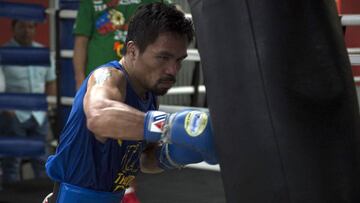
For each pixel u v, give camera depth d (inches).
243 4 49.3
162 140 56.1
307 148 48.2
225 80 50.7
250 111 49.4
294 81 48.5
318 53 49.4
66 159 70.7
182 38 63.2
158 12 63.0
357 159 50.9
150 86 65.9
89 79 67.2
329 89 49.7
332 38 50.7
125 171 72.9
